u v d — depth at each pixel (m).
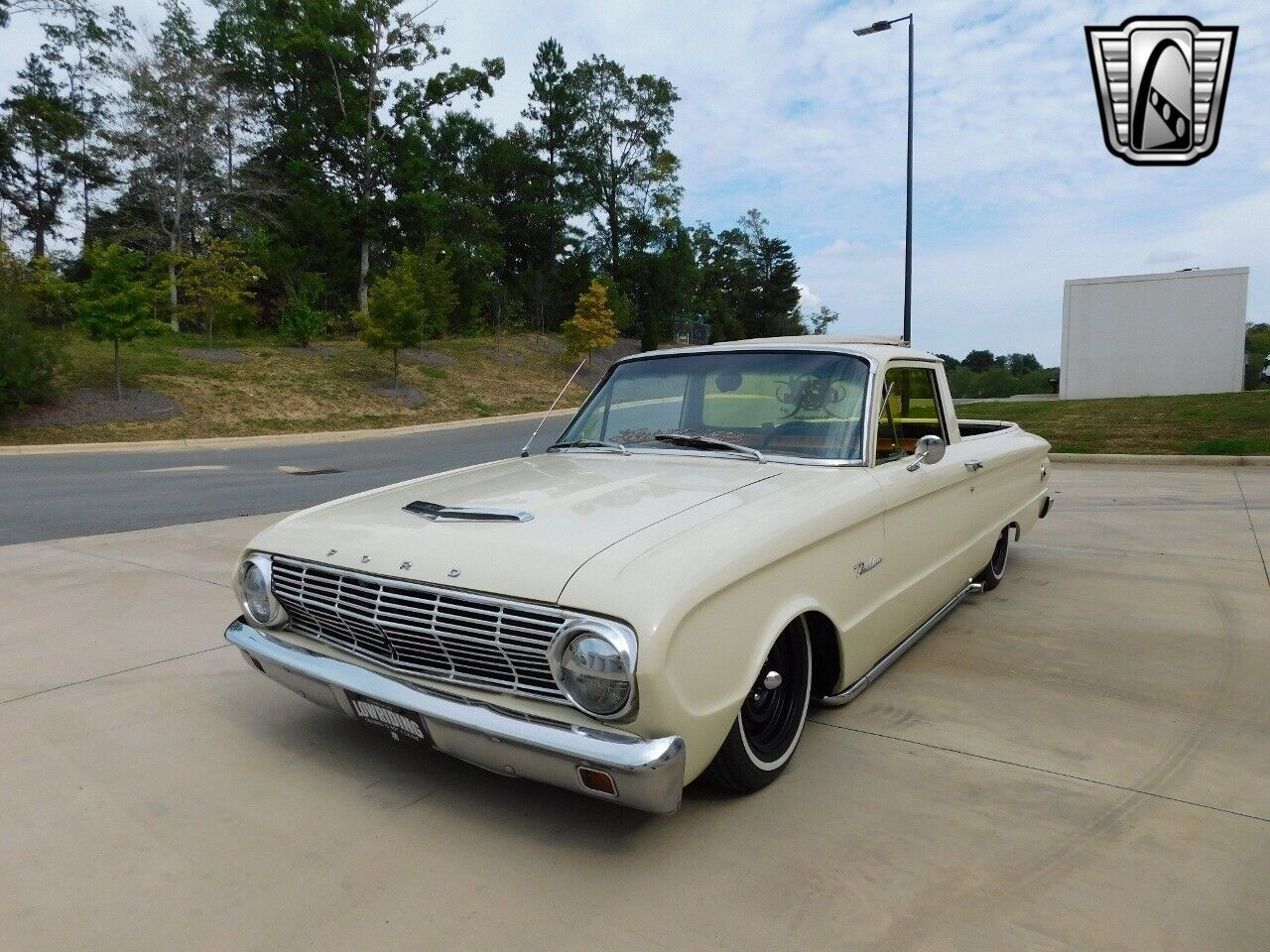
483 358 33.16
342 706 2.87
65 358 19.36
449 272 35.78
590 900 2.37
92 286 18.94
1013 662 4.26
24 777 3.12
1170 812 2.81
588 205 53.06
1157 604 5.27
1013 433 5.79
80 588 5.67
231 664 4.29
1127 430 14.13
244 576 3.17
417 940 2.21
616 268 53.50
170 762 3.24
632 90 52.91
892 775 3.07
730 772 2.76
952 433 4.63
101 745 3.39
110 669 4.21
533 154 51.62
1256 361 29.28
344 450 16.42
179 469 13.12
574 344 34.88
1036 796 2.92
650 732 2.27
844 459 3.46
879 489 3.39
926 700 3.78
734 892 2.40
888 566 3.52
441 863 2.56
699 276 56.34
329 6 36.78
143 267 33.06
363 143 38.84
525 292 45.09
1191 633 4.70
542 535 2.59
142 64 32.06
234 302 28.20
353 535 2.91
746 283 73.12
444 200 40.25
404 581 2.59
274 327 36.44
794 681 3.03
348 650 2.87
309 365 25.83
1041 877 2.46
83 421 17.97
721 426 3.84
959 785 3.00
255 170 37.03
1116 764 3.16
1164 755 3.23
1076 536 7.38
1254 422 13.66
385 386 25.25
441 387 26.89
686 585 2.31
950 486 4.19
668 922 2.27
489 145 50.16
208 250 33.31
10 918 2.32
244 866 2.56
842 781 3.03
